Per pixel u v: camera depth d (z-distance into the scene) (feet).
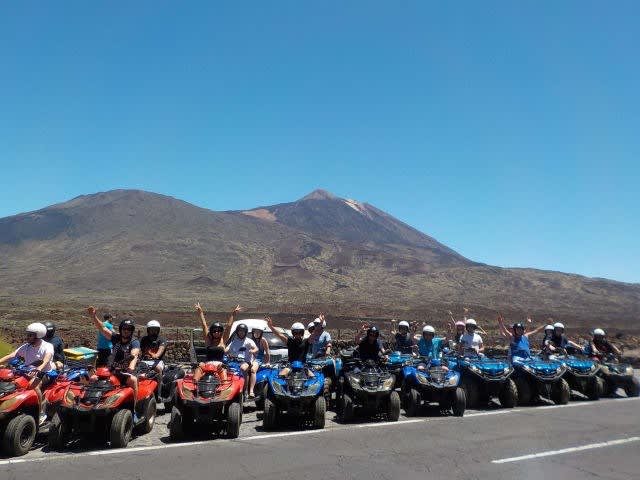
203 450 30.42
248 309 288.92
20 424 28.89
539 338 134.10
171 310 244.01
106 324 44.37
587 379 50.52
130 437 32.89
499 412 43.68
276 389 36.35
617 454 30.71
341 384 40.81
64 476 25.32
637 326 290.15
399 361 45.70
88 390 31.22
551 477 26.30
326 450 30.78
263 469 26.86
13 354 32.96
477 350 48.85
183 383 33.96
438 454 30.14
